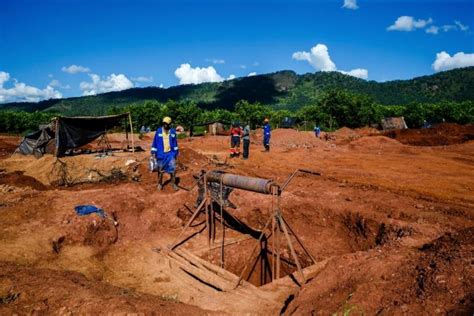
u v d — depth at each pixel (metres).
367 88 193.12
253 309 5.41
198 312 4.94
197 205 9.74
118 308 4.46
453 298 3.98
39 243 7.09
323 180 12.71
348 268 5.66
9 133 51.84
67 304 4.56
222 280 6.57
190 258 7.56
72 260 6.98
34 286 4.96
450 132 31.61
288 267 8.36
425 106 58.09
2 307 4.46
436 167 15.90
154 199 9.89
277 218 6.76
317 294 5.22
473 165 16.50
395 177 13.61
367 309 4.31
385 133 34.75
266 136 22.28
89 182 12.55
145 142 30.55
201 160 16.20
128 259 7.47
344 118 57.94
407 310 4.02
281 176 13.56
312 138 31.45
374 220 8.32
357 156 19.86
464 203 9.68
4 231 7.36
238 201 10.20
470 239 5.73
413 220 8.05
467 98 155.00
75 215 8.16
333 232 9.05
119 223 8.70
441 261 4.86
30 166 14.59
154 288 6.36
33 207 8.56
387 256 5.70
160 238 8.55
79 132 17.14
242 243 8.67
